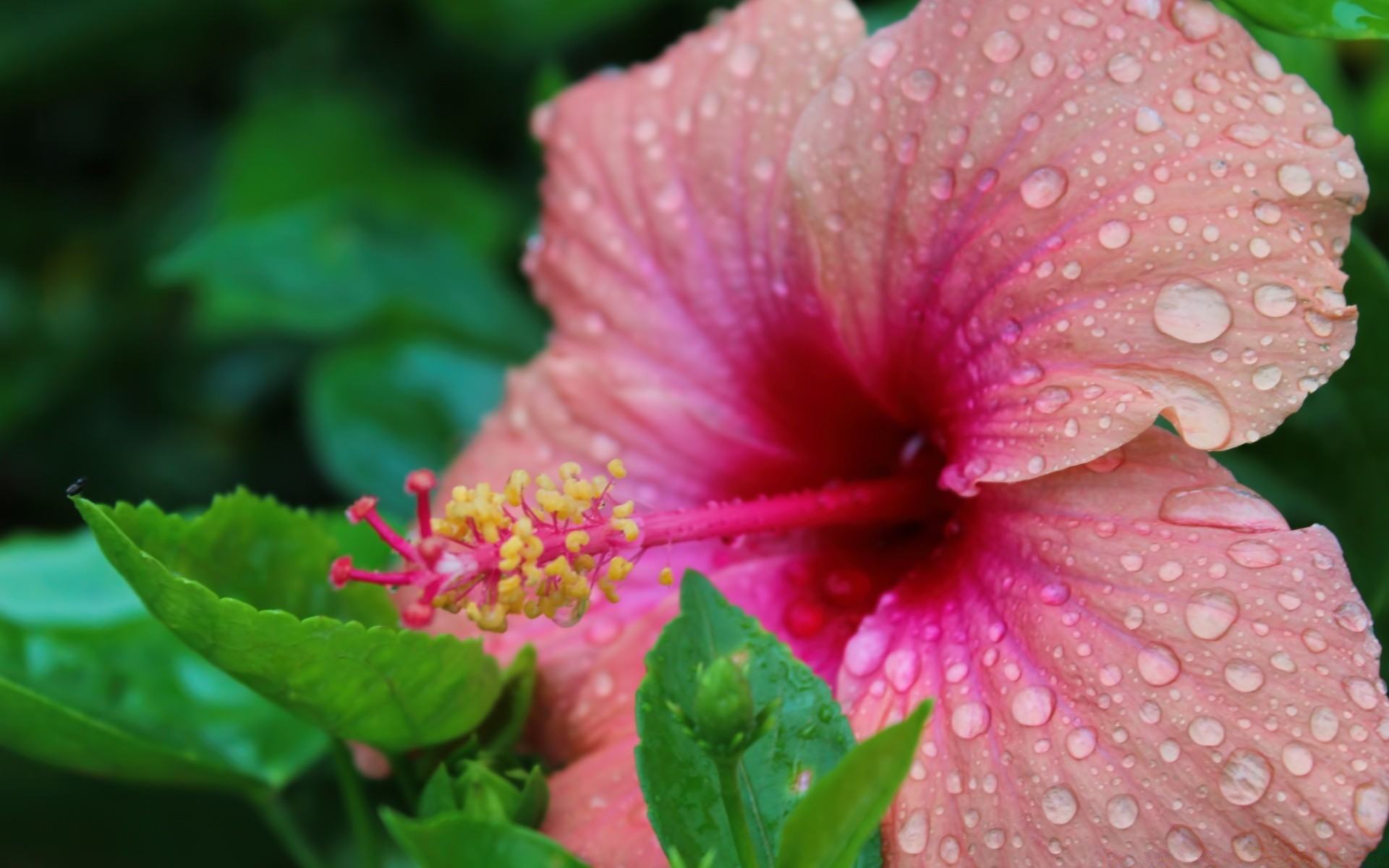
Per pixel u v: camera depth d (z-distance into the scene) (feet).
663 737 0.98
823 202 1.07
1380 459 1.10
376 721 1.04
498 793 1.04
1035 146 1.02
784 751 0.99
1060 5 1.03
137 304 1.81
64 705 1.10
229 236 1.46
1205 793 0.94
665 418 1.16
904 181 1.05
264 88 1.73
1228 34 1.01
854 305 1.08
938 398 1.07
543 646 1.11
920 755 1.00
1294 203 0.98
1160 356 0.98
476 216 1.63
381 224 1.48
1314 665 0.94
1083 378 0.99
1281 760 0.93
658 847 1.02
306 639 0.99
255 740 1.18
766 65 1.14
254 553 1.07
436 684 1.03
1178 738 0.95
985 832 0.97
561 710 1.10
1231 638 0.95
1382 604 1.07
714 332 1.16
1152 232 0.99
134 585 0.99
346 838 1.38
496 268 1.65
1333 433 1.11
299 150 1.66
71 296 1.85
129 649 1.19
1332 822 0.93
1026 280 1.02
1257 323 0.97
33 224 1.89
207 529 1.05
